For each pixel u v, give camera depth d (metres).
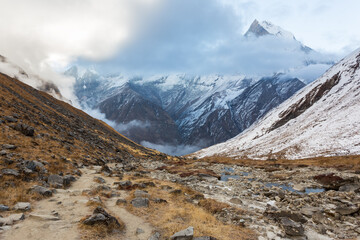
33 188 17.53
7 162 21.73
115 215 15.55
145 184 27.70
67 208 15.44
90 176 29.94
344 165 62.69
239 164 95.38
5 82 75.31
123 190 24.12
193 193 26.64
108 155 58.56
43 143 36.78
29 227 11.84
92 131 88.06
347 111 158.62
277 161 110.19
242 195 29.55
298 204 24.23
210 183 39.50
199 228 14.47
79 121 93.44
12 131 34.25
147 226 14.38
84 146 52.97
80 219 13.44
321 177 38.84
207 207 20.45
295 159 116.81
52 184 20.88
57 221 12.91
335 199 25.53
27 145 31.47
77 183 24.78
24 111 50.88
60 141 43.69
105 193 21.06
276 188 35.38
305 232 16.00
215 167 76.44
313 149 127.56
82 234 11.72
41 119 53.56
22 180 19.31
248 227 16.20
